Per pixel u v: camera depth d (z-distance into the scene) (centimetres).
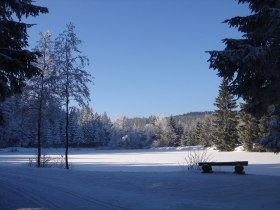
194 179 1456
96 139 12675
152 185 1370
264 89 1198
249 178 1473
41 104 2788
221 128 6388
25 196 1090
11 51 977
